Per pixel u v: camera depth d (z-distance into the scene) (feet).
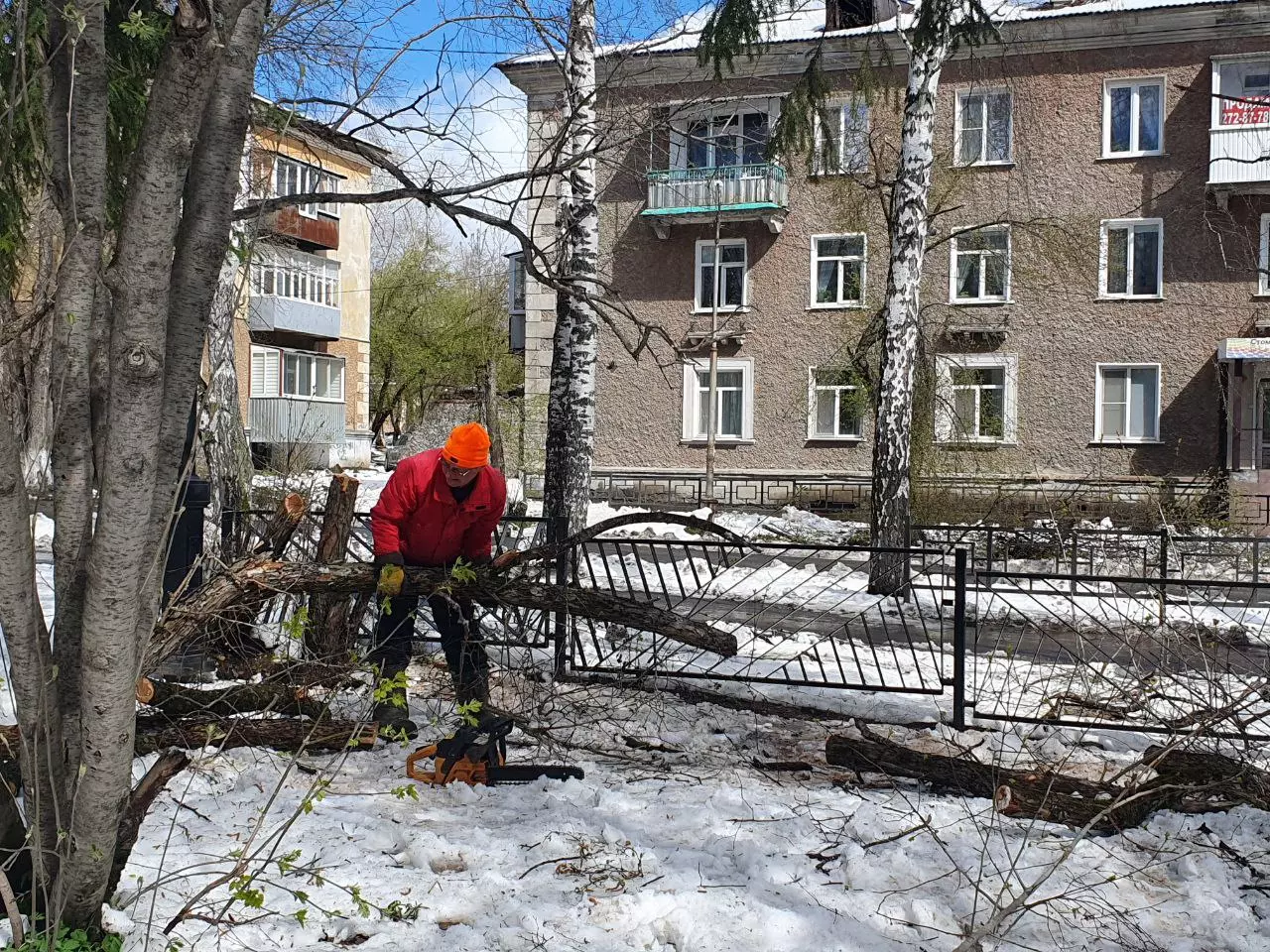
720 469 82.33
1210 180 71.46
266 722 15.15
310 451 58.44
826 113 36.60
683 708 19.17
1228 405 70.08
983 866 11.66
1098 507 70.95
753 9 31.50
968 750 15.33
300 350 113.70
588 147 25.30
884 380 37.32
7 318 10.88
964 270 77.71
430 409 132.46
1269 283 72.13
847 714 19.10
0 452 8.11
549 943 9.88
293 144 20.94
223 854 11.65
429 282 147.43
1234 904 11.29
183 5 7.99
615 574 38.01
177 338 9.46
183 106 8.05
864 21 65.57
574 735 17.43
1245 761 15.40
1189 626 27.12
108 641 8.17
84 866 8.79
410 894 10.87
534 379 80.28
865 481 79.61
